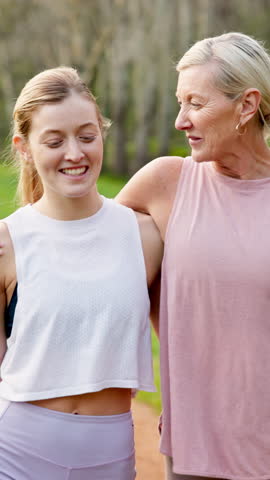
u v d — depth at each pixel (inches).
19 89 1107.9
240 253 98.9
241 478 103.4
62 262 96.7
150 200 107.6
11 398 97.2
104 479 97.6
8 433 96.8
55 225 98.0
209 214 102.2
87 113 94.3
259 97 97.9
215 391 102.7
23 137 98.7
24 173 107.0
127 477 99.8
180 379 103.3
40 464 95.9
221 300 99.7
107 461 97.1
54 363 95.7
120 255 99.1
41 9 1067.9
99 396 97.1
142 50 992.2
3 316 99.7
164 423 106.9
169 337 103.4
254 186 102.1
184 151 983.6
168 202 106.2
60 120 93.3
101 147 96.7
